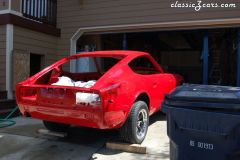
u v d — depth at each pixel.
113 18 8.24
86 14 8.59
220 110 2.29
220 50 9.58
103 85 3.82
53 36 8.72
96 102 3.79
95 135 5.09
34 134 5.14
